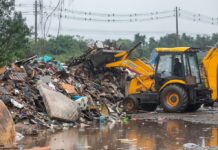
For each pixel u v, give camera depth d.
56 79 39.81
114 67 48.03
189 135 27.39
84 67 48.66
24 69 38.16
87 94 40.38
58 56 75.44
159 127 31.69
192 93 41.09
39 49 62.53
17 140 25.44
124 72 48.53
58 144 24.17
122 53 47.41
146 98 43.19
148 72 44.94
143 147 23.09
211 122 34.19
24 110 31.48
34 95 34.06
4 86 33.88
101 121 35.88
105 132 29.17
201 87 42.19
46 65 42.78
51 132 29.14
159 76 42.81
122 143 24.47
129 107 43.69
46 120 31.95
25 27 43.25
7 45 42.16
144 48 98.69
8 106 31.20
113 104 43.34
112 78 48.62
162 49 43.00
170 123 34.09
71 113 33.34
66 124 32.75
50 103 32.66
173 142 24.67
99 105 38.81
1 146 21.22
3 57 41.19
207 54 42.44
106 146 23.44
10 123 22.53
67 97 35.16
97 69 48.53
